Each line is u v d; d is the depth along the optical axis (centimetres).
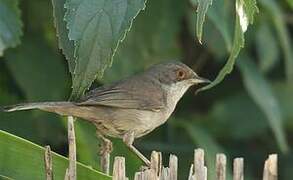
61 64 1249
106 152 982
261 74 1375
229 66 780
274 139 1537
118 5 704
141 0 705
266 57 1417
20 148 768
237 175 761
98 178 767
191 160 1373
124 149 1030
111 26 702
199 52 1470
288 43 1441
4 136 766
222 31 1087
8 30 961
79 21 702
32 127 1170
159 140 1398
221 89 1505
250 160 1525
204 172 748
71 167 747
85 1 705
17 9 970
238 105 1488
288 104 1495
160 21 1297
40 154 766
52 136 1260
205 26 1345
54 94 1231
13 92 1263
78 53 700
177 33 1367
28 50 1230
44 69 1232
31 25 1266
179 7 1310
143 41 1284
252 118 1482
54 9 766
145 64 1280
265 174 765
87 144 1093
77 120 1090
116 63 1252
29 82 1213
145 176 742
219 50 1369
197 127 1351
